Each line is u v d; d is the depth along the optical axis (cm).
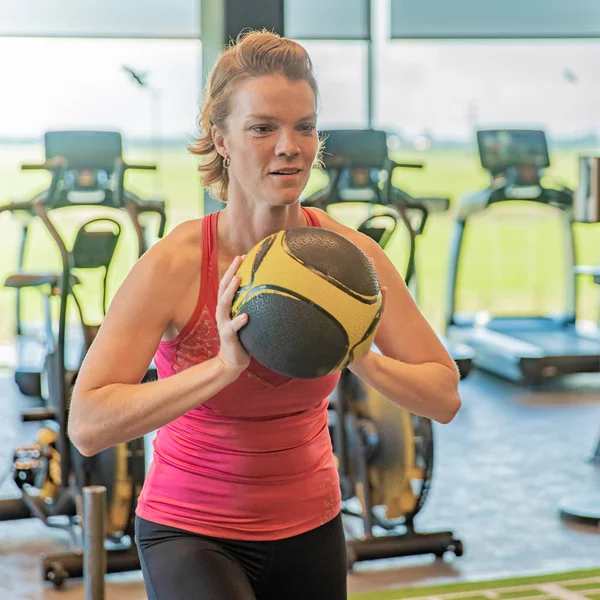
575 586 412
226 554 193
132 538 432
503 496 541
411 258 498
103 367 183
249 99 178
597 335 859
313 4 812
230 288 165
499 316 937
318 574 202
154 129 852
